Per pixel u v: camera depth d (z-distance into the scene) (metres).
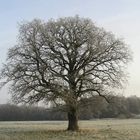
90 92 43.66
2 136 36.12
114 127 57.41
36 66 41.34
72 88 42.50
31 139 32.50
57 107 41.12
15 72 41.03
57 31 43.19
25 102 41.69
